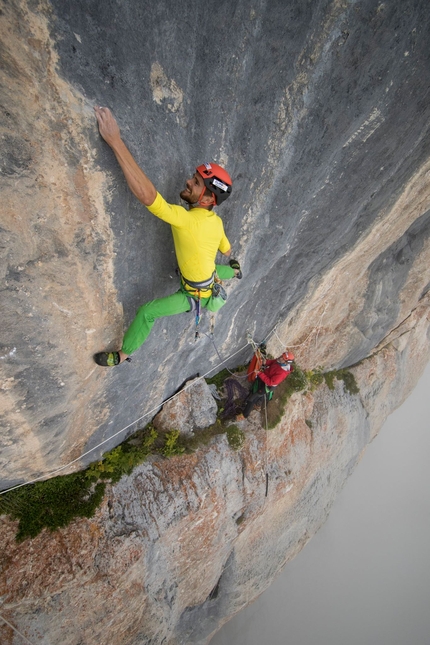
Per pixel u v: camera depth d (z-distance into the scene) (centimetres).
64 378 399
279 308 694
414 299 1020
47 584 480
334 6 316
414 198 628
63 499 527
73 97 265
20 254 300
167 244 393
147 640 647
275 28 315
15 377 359
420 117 447
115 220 336
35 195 285
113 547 533
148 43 279
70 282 341
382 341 1171
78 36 251
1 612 454
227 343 672
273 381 681
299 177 439
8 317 321
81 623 519
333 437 998
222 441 702
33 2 226
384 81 383
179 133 336
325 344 932
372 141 445
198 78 318
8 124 252
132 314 422
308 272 648
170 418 655
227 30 302
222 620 916
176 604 687
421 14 341
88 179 301
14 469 460
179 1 271
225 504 683
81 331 380
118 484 570
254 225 461
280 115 373
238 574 859
